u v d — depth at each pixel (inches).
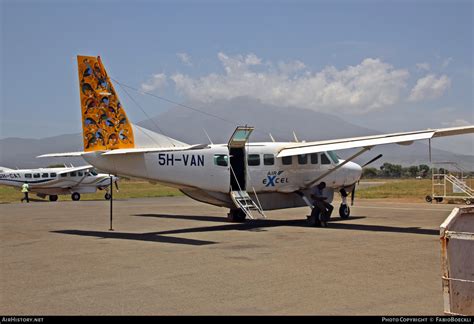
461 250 227.1
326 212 688.4
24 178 1553.9
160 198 1560.0
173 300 293.1
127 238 564.7
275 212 941.2
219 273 366.3
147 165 617.9
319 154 785.6
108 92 620.7
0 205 1208.8
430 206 1090.7
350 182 821.9
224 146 686.5
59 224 731.4
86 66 603.5
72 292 313.3
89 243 526.0
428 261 411.2
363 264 398.9
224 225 703.1
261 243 517.3
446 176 1232.2
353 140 709.3
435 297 296.8
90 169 1621.6
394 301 288.7
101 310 273.7
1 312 271.1
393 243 514.3
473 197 1160.8
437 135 628.1
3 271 380.2
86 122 601.6
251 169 709.9
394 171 5036.9
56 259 430.6
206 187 667.4
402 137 653.3
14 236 592.1
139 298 297.9
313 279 345.1
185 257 434.0
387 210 971.9
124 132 633.0
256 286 325.7
